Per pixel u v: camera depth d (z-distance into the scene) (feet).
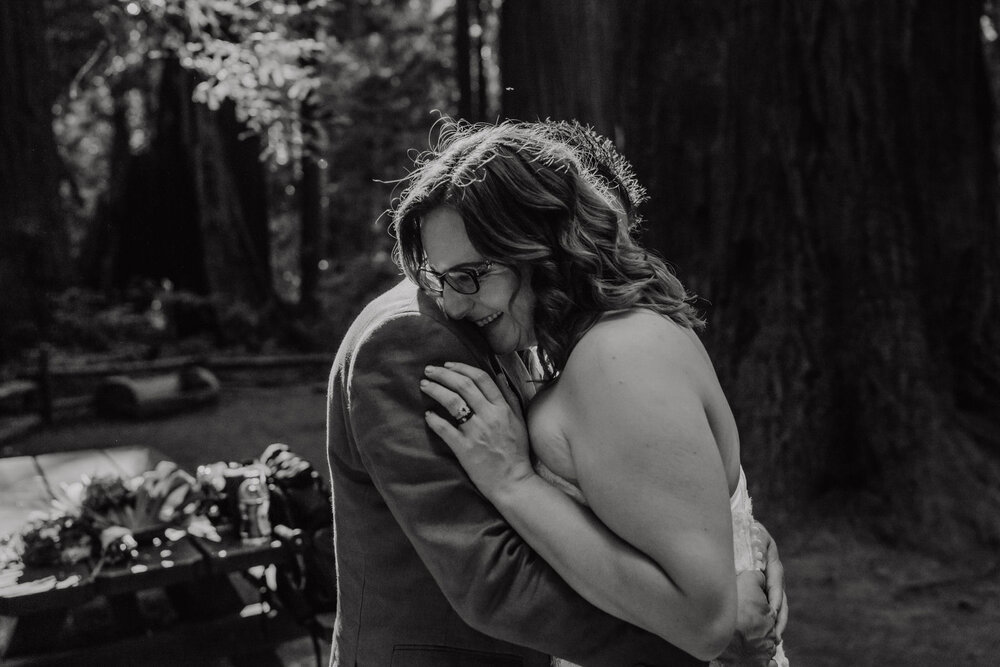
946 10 18.78
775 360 18.10
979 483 16.84
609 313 4.75
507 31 21.91
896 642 13.52
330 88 49.83
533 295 4.84
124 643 9.48
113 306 45.14
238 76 19.94
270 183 64.95
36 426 28.14
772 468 17.72
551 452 4.73
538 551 4.59
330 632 8.57
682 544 4.33
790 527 17.13
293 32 21.59
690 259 19.06
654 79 19.30
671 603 4.33
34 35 35.19
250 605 10.46
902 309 17.81
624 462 4.41
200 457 25.08
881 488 17.25
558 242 4.69
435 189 4.72
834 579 15.57
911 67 18.20
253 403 33.65
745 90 18.48
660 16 19.26
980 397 18.31
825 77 17.93
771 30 18.19
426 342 4.78
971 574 15.60
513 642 4.64
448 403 4.66
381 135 55.77
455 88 57.72
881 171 18.03
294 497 9.06
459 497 4.67
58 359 34.76
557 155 4.84
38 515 9.48
